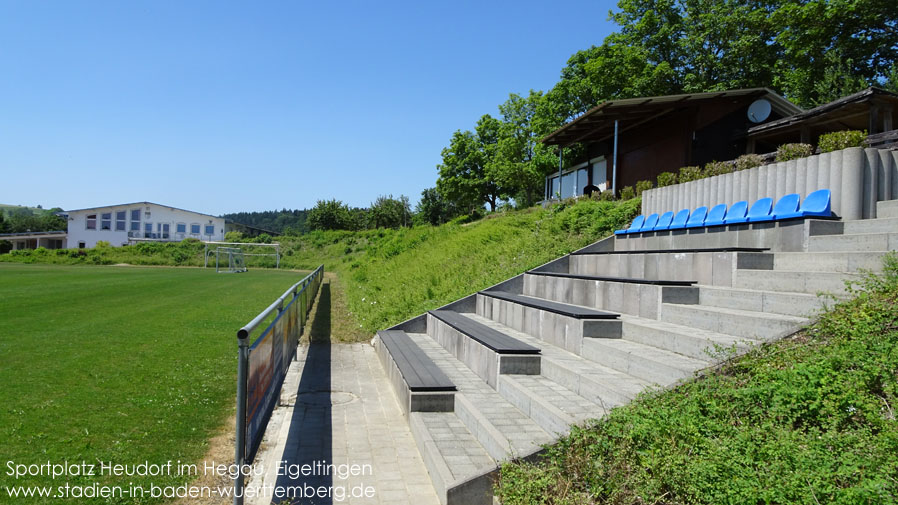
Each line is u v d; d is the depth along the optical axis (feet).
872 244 18.72
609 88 90.02
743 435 10.03
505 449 13.02
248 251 176.14
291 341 27.09
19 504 11.78
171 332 34.99
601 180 81.51
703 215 31.94
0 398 19.36
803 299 16.01
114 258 159.63
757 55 84.99
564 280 29.14
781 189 27.40
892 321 12.35
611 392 14.30
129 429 16.94
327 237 182.60
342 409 21.30
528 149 136.87
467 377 21.58
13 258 157.89
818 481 8.32
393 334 31.83
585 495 10.39
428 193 218.18
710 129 61.21
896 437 8.71
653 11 90.53
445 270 50.29
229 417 18.74
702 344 15.21
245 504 12.73
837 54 74.79
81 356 26.73
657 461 10.04
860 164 22.71
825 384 10.69
